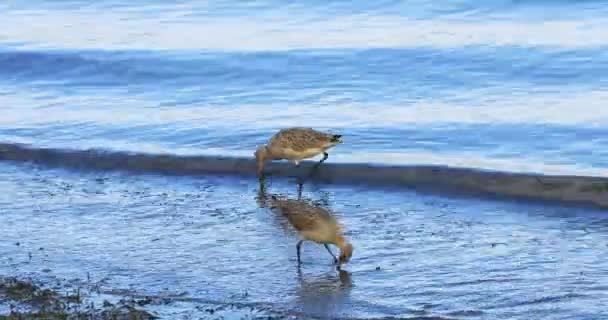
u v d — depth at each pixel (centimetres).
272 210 1596
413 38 2583
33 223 1562
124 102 2244
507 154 1830
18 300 1252
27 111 2191
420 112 2097
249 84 2336
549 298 1244
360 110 2131
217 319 1198
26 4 3128
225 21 2833
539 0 2834
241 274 1349
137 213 1597
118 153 1859
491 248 1413
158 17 2909
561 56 2400
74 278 1342
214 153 1864
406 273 1334
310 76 2369
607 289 1265
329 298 1261
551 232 1471
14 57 2517
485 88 2261
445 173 1684
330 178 1738
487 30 2631
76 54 2517
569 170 1725
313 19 2809
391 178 1706
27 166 1859
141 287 1308
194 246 1454
